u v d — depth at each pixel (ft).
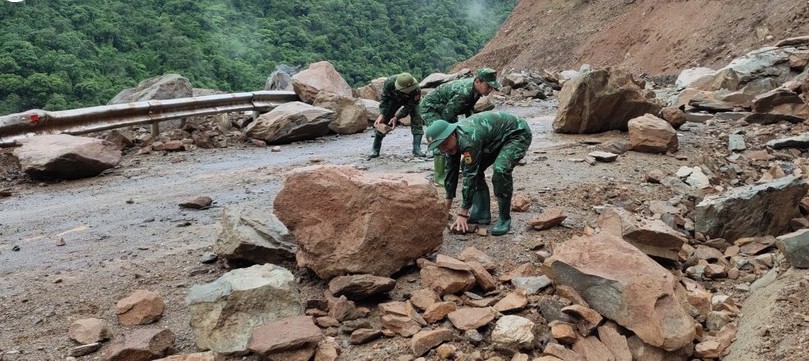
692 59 85.87
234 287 14.52
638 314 14.60
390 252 17.30
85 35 145.07
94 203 26.58
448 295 16.62
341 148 38.99
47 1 148.66
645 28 102.73
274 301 14.62
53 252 20.74
